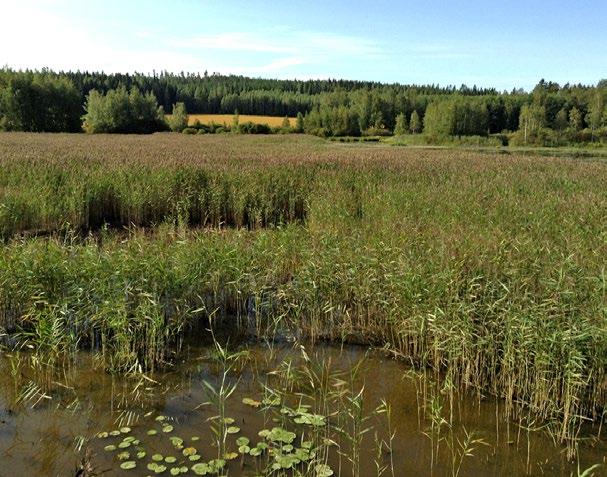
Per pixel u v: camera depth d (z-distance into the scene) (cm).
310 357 783
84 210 1555
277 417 617
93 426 589
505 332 683
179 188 1716
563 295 706
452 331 685
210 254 951
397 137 8688
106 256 881
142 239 1089
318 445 566
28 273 818
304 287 880
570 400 611
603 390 642
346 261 926
